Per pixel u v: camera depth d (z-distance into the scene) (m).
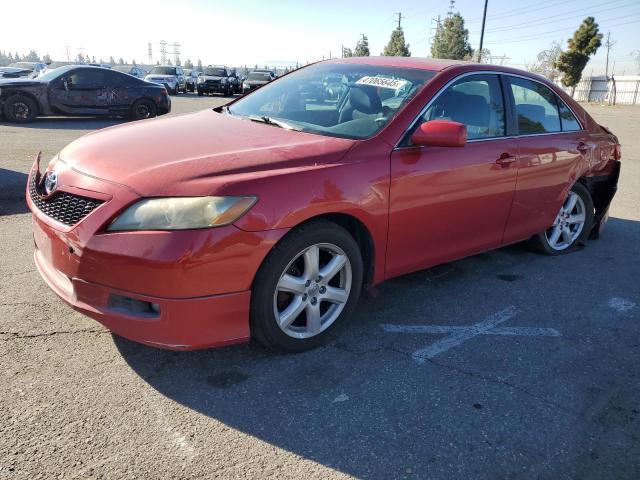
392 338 3.35
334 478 2.20
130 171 2.69
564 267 4.82
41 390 2.60
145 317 2.57
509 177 4.03
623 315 3.89
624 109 39.66
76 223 2.63
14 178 6.78
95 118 15.12
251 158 2.83
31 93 13.00
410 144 3.36
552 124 4.63
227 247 2.56
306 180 2.82
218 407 2.58
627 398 2.88
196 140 3.13
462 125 3.18
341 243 3.05
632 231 6.16
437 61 4.06
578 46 50.25
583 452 2.44
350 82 3.87
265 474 2.19
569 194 5.02
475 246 4.03
